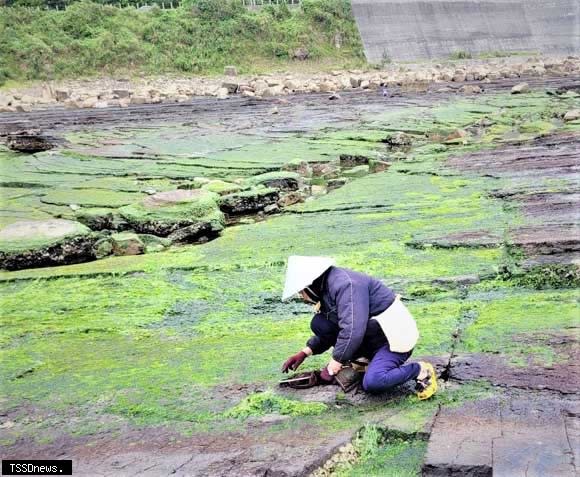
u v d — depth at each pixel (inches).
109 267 362.9
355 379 193.6
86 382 219.9
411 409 179.3
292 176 570.9
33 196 583.5
